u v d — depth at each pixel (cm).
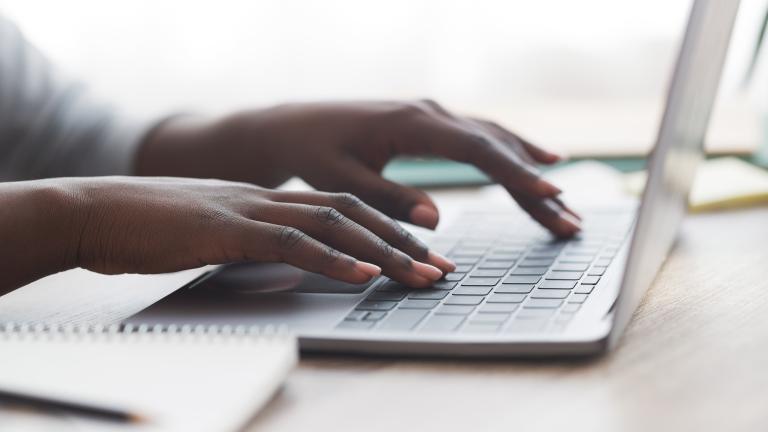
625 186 105
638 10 134
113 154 95
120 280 68
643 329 52
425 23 133
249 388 38
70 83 101
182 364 41
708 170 107
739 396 41
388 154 85
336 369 46
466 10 133
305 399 42
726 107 130
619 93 138
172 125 97
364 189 81
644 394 42
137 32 124
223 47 127
